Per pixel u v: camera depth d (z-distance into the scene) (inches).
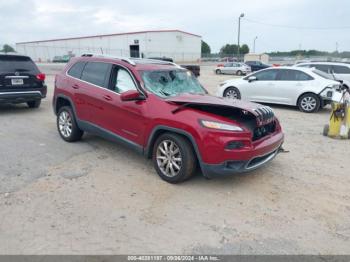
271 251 119.3
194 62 2667.3
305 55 2283.5
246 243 123.6
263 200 158.6
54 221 134.3
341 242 125.8
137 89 186.1
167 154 172.6
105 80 207.6
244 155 156.3
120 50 2640.3
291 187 174.2
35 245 118.6
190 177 175.2
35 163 197.6
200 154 158.2
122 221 136.1
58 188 164.2
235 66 1318.9
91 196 156.9
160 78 195.0
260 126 171.0
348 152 238.4
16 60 338.3
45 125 300.4
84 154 216.2
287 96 418.6
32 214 139.1
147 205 150.2
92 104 212.1
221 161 155.3
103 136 211.8
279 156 225.1
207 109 171.0
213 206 151.2
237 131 155.8
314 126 326.0
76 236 124.6
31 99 351.6
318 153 234.5
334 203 157.4
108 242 121.7
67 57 2272.4
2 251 114.9
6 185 165.8
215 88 692.1
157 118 171.2
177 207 149.2
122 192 162.2
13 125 297.7
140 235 126.8
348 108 272.2
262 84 437.7
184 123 160.9
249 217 142.4
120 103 191.2
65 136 242.5
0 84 321.1
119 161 204.7
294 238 127.6
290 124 334.3
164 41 2647.6
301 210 149.9
